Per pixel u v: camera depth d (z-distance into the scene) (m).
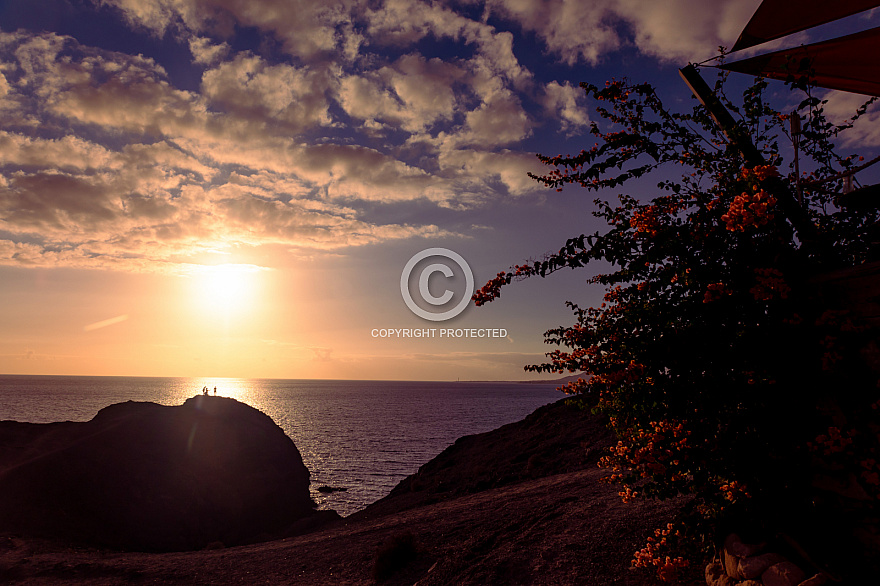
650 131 6.17
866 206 5.42
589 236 5.54
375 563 12.60
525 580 8.31
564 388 6.09
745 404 5.25
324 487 57.59
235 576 15.20
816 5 4.81
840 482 4.74
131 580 15.73
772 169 4.88
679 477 5.43
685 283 5.37
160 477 36.38
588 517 10.73
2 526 25.38
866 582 4.36
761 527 5.20
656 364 5.13
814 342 4.85
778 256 5.00
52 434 37.09
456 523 15.38
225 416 48.62
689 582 5.95
